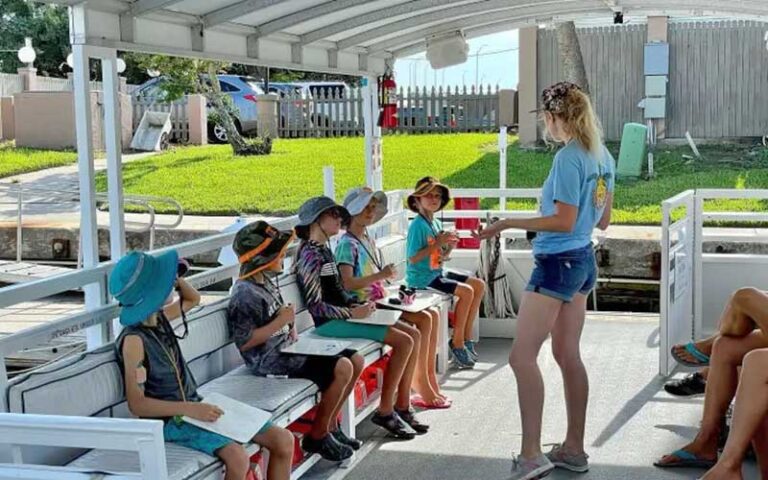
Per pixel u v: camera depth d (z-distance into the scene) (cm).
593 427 546
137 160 1728
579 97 444
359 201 568
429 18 705
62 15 2577
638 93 1567
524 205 1266
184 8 507
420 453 512
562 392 612
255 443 385
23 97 1864
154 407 358
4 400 330
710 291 750
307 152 1734
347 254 554
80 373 353
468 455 508
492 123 1861
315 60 696
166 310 414
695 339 714
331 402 459
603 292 984
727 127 1551
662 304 632
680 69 1554
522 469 452
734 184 1288
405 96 1892
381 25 711
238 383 448
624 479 470
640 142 1355
